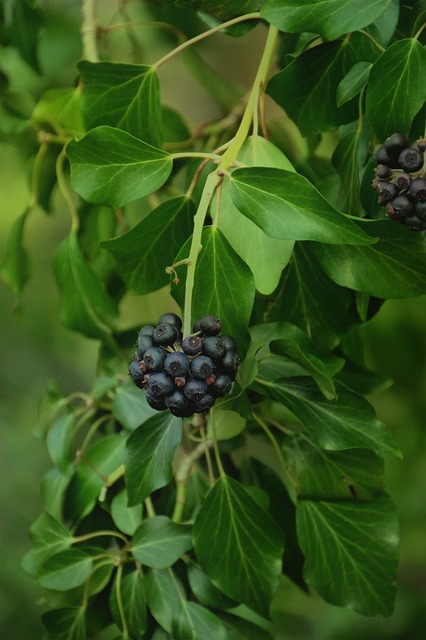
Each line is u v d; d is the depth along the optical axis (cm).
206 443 84
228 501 82
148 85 83
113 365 90
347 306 83
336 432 80
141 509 85
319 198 75
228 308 77
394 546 83
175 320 75
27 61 99
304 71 81
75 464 88
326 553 83
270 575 82
